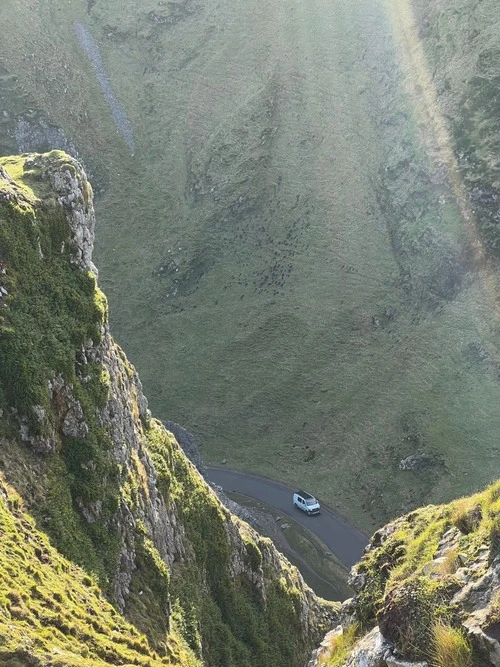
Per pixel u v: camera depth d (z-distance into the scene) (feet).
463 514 69.31
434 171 370.53
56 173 126.11
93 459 107.76
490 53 371.56
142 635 90.48
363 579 83.87
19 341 103.14
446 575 58.23
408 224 376.89
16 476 92.73
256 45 531.50
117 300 445.78
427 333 333.62
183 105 537.24
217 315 408.46
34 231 115.34
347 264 389.19
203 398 371.76
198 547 145.07
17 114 507.30
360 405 329.72
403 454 294.46
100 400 115.96
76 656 64.49
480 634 47.91
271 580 173.06
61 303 117.08
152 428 151.23
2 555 74.95
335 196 419.74
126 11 608.60
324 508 288.71
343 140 441.27
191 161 503.20
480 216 340.39
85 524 102.22
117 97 557.74
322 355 360.48
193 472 164.35
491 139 350.84
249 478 316.40
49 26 581.12
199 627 127.34
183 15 593.42
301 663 163.94
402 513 270.46
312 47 498.28
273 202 439.22
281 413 347.77
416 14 454.40
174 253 453.17
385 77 449.06
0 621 61.98
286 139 461.78
